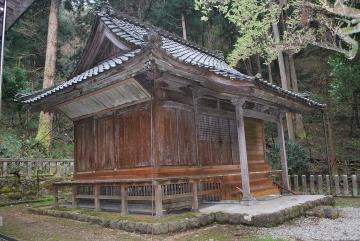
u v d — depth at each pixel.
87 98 8.88
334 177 12.16
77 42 24.22
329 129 15.83
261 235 5.72
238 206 7.71
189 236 5.80
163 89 7.80
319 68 23.25
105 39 9.64
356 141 19.88
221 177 8.56
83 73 10.16
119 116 8.67
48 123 16.98
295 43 7.61
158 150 7.53
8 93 18.81
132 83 7.48
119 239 5.69
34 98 9.61
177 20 23.55
